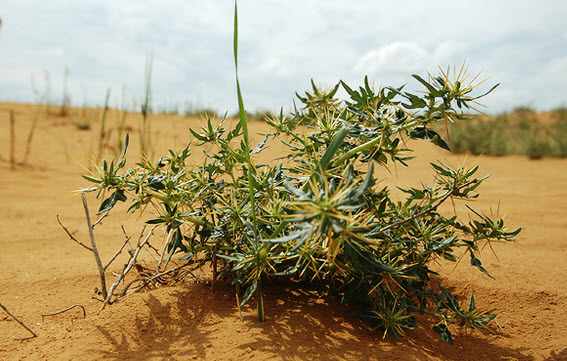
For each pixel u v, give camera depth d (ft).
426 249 1.37
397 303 1.34
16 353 1.19
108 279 1.79
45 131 7.18
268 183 1.33
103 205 1.19
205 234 1.32
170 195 1.30
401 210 1.47
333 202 0.88
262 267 1.23
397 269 1.21
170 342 1.21
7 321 1.43
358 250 1.07
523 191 4.00
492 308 1.62
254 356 1.13
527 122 13.12
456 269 1.94
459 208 3.17
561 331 1.46
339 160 1.18
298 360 1.12
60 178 4.31
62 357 1.14
